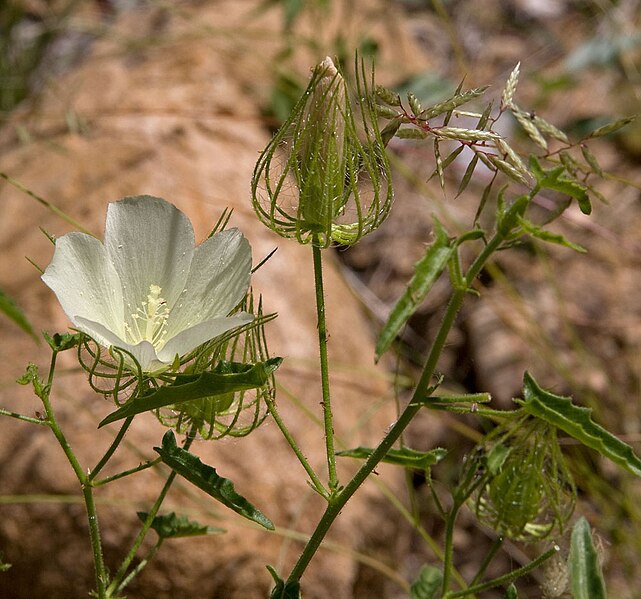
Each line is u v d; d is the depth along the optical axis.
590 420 0.26
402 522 0.52
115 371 0.29
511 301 0.64
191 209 0.53
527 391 0.26
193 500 0.45
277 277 0.53
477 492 0.32
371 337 0.59
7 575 0.44
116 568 0.43
